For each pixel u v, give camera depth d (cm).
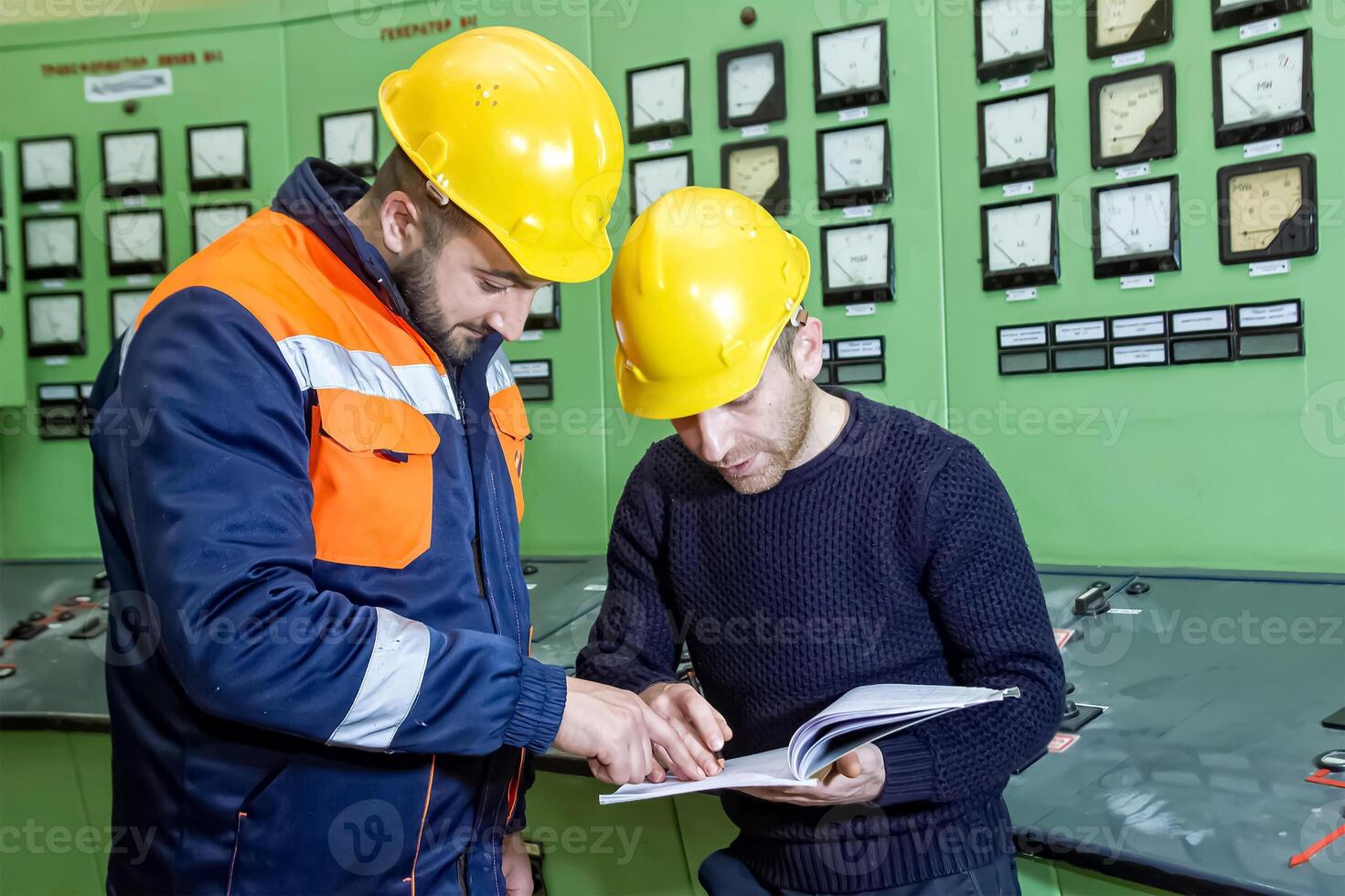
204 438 96
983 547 115
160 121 253
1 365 257
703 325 111
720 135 212
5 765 204
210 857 107
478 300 116
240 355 99
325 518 106
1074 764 133
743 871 128
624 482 228
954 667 124
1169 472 179
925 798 109
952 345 196
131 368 100
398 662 97
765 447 116
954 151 193
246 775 107
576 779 171
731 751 129
